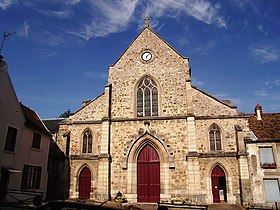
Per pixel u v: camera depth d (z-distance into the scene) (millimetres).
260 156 21547
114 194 22219
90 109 25047
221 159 21531
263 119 25359
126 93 25047
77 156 23609
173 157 22109
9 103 18891
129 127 23750
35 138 21719
